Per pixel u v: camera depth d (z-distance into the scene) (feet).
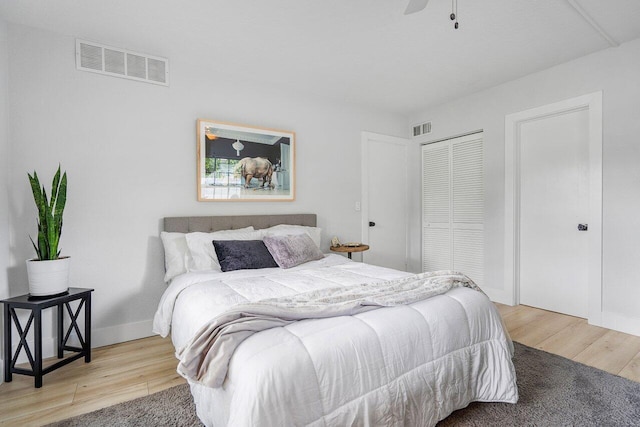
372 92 11.85
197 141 9.48
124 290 8.49
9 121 7.13
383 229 14.07
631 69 8.41
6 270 6.97
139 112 8.66
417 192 14.53
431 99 12.67
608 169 8.83
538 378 6.34
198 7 6.77
